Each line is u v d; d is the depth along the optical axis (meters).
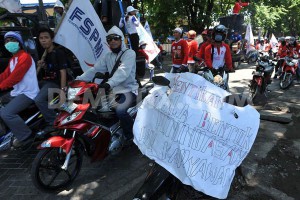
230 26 14.23
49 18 8.43
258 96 7.76
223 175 2.10
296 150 4.36
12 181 3.65
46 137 3.55
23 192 3.41
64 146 3.15
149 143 2.21
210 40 6.12
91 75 3.96
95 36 4.75
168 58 20.44
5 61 5.45
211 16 19.25
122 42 3.80
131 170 3.86
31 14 6.06
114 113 3.79
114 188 3.44
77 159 3.53
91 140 3.40
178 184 2.43
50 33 4.07
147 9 19.97
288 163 3.97
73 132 3.28
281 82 8.87
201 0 18.20
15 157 4.33
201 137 2.15
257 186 3.38
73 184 3.54
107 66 3.91
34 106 3.96
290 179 3.57
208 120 2.20
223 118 2.23
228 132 2.21
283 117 5.60
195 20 18.95
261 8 19.84
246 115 2.30
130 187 3.44
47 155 3.29
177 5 18.25
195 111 2.21
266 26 22.27
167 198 2.44
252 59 16.39
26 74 3.78
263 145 4.51
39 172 3.24
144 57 7.81
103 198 3.25
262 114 5.85
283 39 10.23
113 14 7.19
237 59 13.00
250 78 10.82
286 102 7.16
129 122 3.84
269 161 4.01
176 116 2.21
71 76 4.43
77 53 4.62
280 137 4.87
